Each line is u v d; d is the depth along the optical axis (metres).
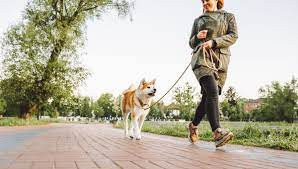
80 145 6.72
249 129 10.09
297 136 8.35
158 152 5.40
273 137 8.24
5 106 66.94
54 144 6.96
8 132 13.81
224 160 4.46
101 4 34.78
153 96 9.48
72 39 32.78
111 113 132.50
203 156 4.93
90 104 131.00
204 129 12.37
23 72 32.38
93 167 3.60
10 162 3.99
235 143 8.60
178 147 6.53
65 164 3.83
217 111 6.65
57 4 33.53
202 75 6.75
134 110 9.59
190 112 38.97
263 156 5.10
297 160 4.60
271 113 86.94
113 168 3.54
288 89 86.62
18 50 32.44
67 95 33.31
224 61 6.95
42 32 32.34
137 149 5.93
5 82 33.25
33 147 6.17
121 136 10.88
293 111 85.88
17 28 32.41
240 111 73.62
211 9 7.28
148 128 18.22
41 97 34.12
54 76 32.81
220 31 7.08
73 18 34.12
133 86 11.27
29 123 31.70
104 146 6.52
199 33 6.87
